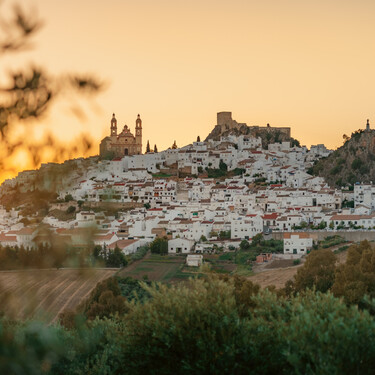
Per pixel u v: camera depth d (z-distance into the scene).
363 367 75.25
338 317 80.25
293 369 78.06
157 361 83.94
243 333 84.44
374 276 176.88
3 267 60.38
